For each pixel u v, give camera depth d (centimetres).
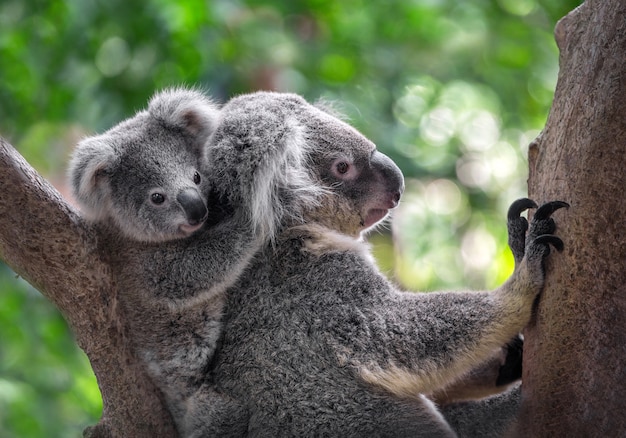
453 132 1105
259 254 449
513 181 1104
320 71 909
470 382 486
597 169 363
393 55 962
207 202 463
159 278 435
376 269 455
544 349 390
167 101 502
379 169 482
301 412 423
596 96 363
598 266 367
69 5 749
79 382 745
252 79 825
